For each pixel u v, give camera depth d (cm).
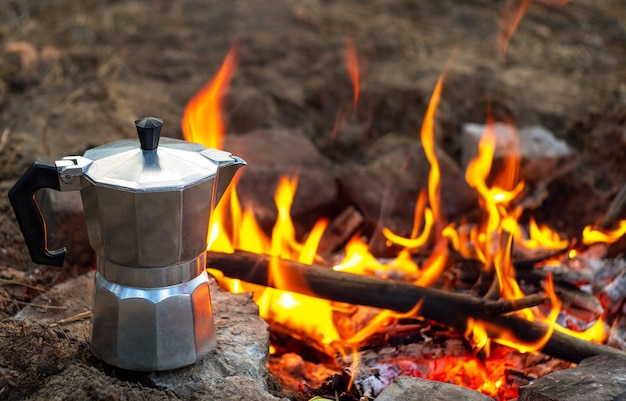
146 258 88
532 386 93
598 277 122
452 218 140
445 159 142
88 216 89
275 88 166
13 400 89
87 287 106
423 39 198
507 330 106
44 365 92
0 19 195
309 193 135
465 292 118
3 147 136
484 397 93
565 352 105
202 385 92
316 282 108
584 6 226
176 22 201
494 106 165
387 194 138
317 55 182
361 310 116
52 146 136
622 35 209
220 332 99
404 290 108
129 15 204
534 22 214
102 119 145
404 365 108
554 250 129
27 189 88
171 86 167
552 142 144
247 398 90
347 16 209
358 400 103
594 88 175
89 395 88
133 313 90
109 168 87
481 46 197
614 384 93
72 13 204
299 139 143
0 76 159
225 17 206
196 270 92
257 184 133
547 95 170
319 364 113
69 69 169
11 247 117
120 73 170
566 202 144
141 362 91
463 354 110
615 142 146
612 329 113
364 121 161
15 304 106
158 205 86
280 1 218
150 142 88
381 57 186
